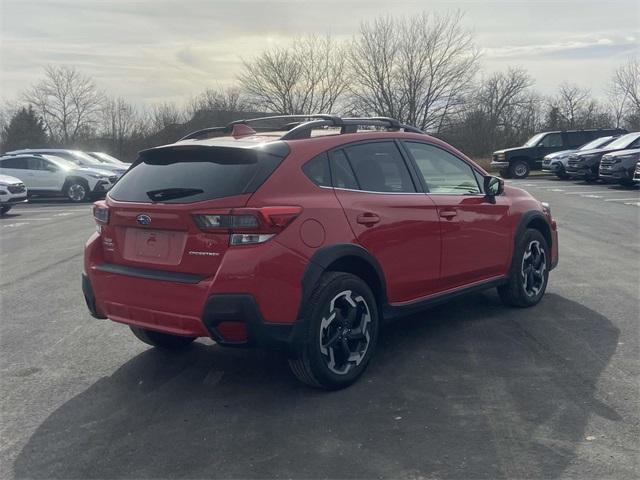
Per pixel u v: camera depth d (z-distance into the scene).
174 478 3.32
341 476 3.28
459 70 43.47
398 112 43.81
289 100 46.78
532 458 3.39
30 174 22.58
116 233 4.52
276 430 3.81
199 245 4.02
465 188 5.68
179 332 4.11
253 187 4.04
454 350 5.10
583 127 48.28
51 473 3.42
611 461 3.34
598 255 9.03
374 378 4.57
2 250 11.23
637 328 5.57
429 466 3.34
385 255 4.67
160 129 50.22
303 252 4.08
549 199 17.50
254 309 3.89
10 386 4.64
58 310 6.79
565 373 4.55
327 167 4.49
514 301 6.18
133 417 4.07
